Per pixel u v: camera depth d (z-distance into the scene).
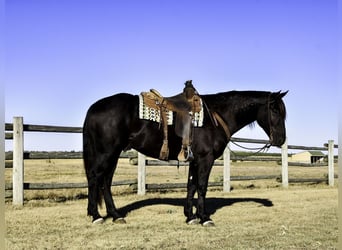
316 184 15.33
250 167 25.25
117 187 11.10
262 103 6.67
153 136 6.27
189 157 6.18
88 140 6.30
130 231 5.82
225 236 5.60
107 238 5.38
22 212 7.07
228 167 11.62
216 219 6.91
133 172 19.41
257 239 5.44
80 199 8.91
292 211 7.86
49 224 6.15
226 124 6.61
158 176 16.67
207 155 6.36
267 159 13.27
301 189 12.98
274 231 5.95
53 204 8.05
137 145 6.34
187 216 6.59
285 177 13.56
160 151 6.34
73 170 19.14
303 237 5.57
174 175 17.81
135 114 6.23
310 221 6.78
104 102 6.34
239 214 7.44
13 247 4.84
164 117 6.25
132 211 7.51
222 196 10.38
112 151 6.20
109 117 6.16
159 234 5.66
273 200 9.59
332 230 6.05
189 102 6.29
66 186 8.42
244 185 13.25
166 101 6.31
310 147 14.65
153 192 10.50
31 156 8.05
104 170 6.22
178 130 6.23
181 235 5.62
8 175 12.87
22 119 7.80
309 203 9.09
